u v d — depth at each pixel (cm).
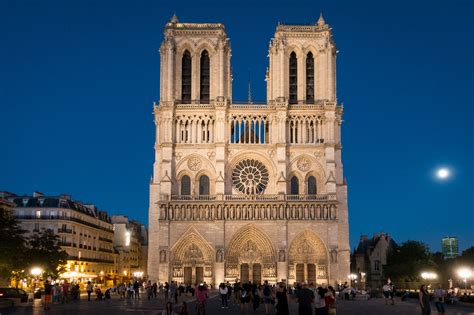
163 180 15412
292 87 16512
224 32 16438
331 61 16275
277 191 15462
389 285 9669
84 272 16925
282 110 15825
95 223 18638
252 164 15912
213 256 15150
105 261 19250
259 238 15325
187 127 15962
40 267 11975
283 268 15038
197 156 15812
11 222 10262
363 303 10012
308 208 15350
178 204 15312
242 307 6981
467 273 14125
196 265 15188
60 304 8962
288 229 15288
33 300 9681
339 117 16112
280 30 16375
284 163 15625
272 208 15338
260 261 15250
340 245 15400
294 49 16488
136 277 17400
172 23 16412
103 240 19300
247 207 15350
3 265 9981
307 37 16462
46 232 12988
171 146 15675
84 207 18238
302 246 15288
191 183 15700
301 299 4538
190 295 13675
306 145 15862
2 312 6838
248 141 15975
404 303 10000
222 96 15962
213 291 14612
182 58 16462
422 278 16150
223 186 15438
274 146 15875
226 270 15138
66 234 15850
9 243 9988
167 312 5609
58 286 9494
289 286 14162
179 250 15250
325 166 15725
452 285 15950
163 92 15988
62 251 13012
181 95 16250
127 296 11275
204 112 15950
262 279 15150
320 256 15250
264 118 16125
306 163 15862
